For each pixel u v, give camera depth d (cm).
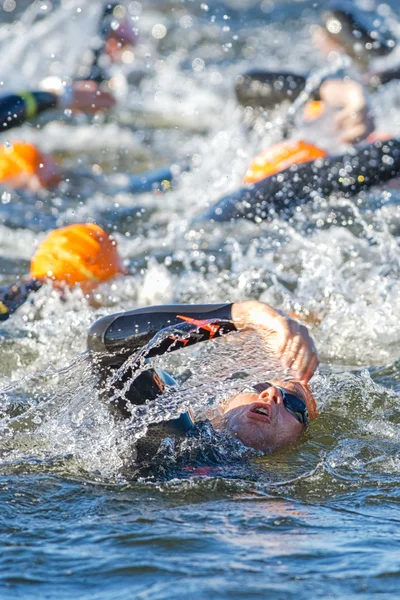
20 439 1377
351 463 1338
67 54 3928
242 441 1377
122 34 3491
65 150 3497
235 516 1123
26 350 1817
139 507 1152
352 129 2719
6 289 1977
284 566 977
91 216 2739
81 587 934
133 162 3384
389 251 2325
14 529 1078
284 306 2052
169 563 984
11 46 4088
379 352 1836
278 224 2527
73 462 1298
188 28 6009
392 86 3475
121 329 1276
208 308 1272
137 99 4322
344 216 2544
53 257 2045
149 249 2419
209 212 2630
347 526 1099
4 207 2817
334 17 3362
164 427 1330
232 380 1375
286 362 1225
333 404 1564
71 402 1384
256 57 5303
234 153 3095
